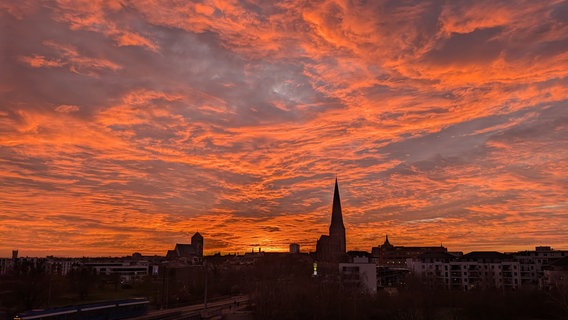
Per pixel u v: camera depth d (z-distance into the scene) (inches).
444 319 4776.1
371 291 6574.8
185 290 7770.7
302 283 6269.7
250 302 5885.8
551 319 4867.1
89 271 7362.2
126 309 4584.2
